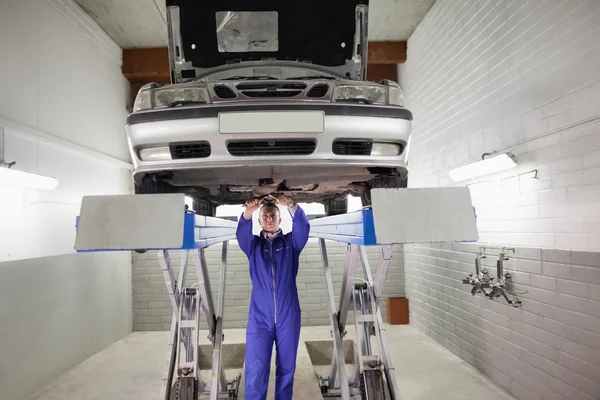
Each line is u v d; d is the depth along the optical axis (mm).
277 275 2328
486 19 3701
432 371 3900
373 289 2611
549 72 2834
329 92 2135
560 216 2746
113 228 1461
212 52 2844
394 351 4562
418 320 5539
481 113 3820
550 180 2838
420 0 4879
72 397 3535
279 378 2266
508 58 3348
